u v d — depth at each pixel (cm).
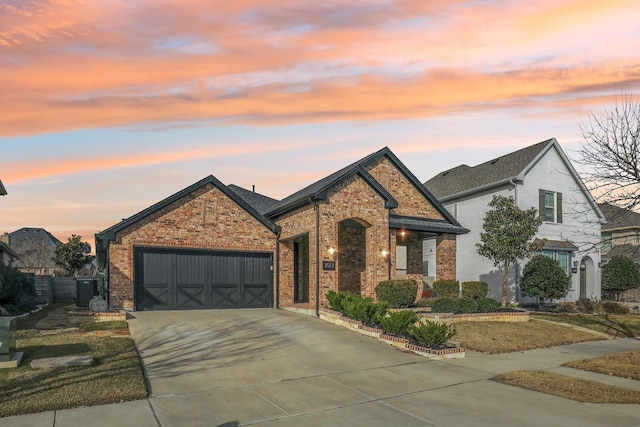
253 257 1967
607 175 1218
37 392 736
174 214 1814
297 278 2192
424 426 656
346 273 2128
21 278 1888
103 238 1677
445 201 2759
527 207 2402
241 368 966
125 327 1348
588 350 1303
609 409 743
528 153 2531
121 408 698
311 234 1783
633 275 2664
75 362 902
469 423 671
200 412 696
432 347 1162
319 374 948
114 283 1684
